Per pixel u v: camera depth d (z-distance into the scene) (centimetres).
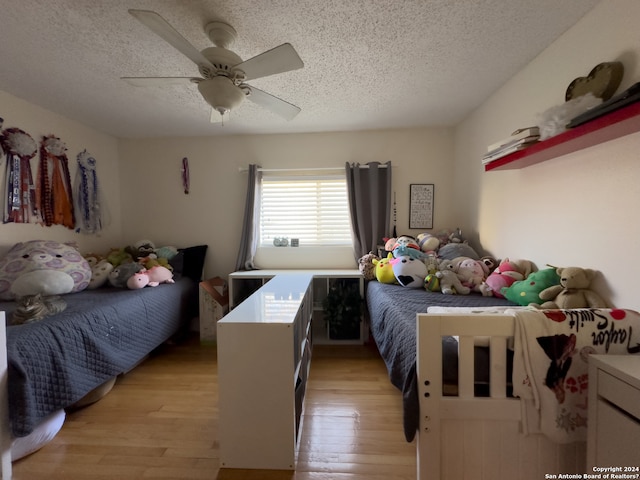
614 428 86
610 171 127
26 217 231
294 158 314
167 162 323
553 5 134
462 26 149
